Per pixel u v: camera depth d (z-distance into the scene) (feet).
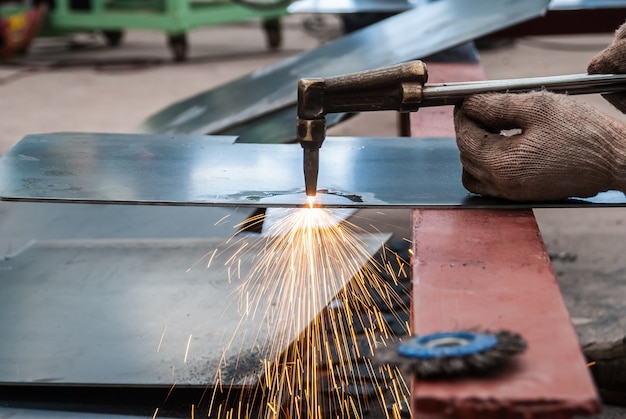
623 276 12.46
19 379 7.95
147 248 10.90
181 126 13.38
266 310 8.91
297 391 8.28
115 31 34.06
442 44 13.39
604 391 8.94
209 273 10.00
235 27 38.96
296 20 39.99
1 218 13.55
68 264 10.48
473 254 6.11
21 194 7.68
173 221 12.97
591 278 12.44
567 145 6.70
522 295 5.40
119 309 9.23
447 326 5.02
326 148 9.14
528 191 6.94
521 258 6.01
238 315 8.87
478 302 5.32
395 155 8.85
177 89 25.84
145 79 27.58
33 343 8.60
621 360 8.87
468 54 15.11
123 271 10.19
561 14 17.58
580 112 6.75
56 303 9.45
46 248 11.02
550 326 4.97
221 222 12.84
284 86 13.69
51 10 31.48
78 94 25.52
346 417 8.01
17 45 30.96
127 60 30.83
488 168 6.96
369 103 6.85
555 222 15.12
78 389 8.13
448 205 7.20
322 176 8.18
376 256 11.15
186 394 8.04
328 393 8.35
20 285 9.90
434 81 13.12
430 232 6.61
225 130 12.66
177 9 29.30
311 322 8.57
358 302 9.98
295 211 9.61
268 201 7.45
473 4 15.72
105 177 8.21
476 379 4.39
